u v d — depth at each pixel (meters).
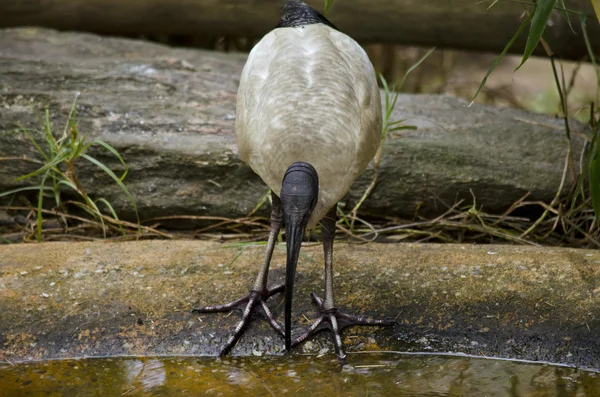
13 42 12.52
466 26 12.29
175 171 9.80
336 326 7.26
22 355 7.11
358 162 7.09
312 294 7.64
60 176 9.96
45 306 7.43
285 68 7.16
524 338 7.12
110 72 11.63
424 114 11.12
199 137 10.05
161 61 12.31
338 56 7.39
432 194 9.83
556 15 11.45
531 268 7.71
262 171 7.10
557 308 7.24
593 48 11.70
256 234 9.68
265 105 7.06
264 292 7.53
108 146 9.12
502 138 10.41
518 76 19.27
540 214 10.07
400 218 10.03
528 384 6.65
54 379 6.81
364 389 6.62
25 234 9.93
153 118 10.48
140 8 13.12
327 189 6.74
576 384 6.63
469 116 11.13
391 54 16.53
